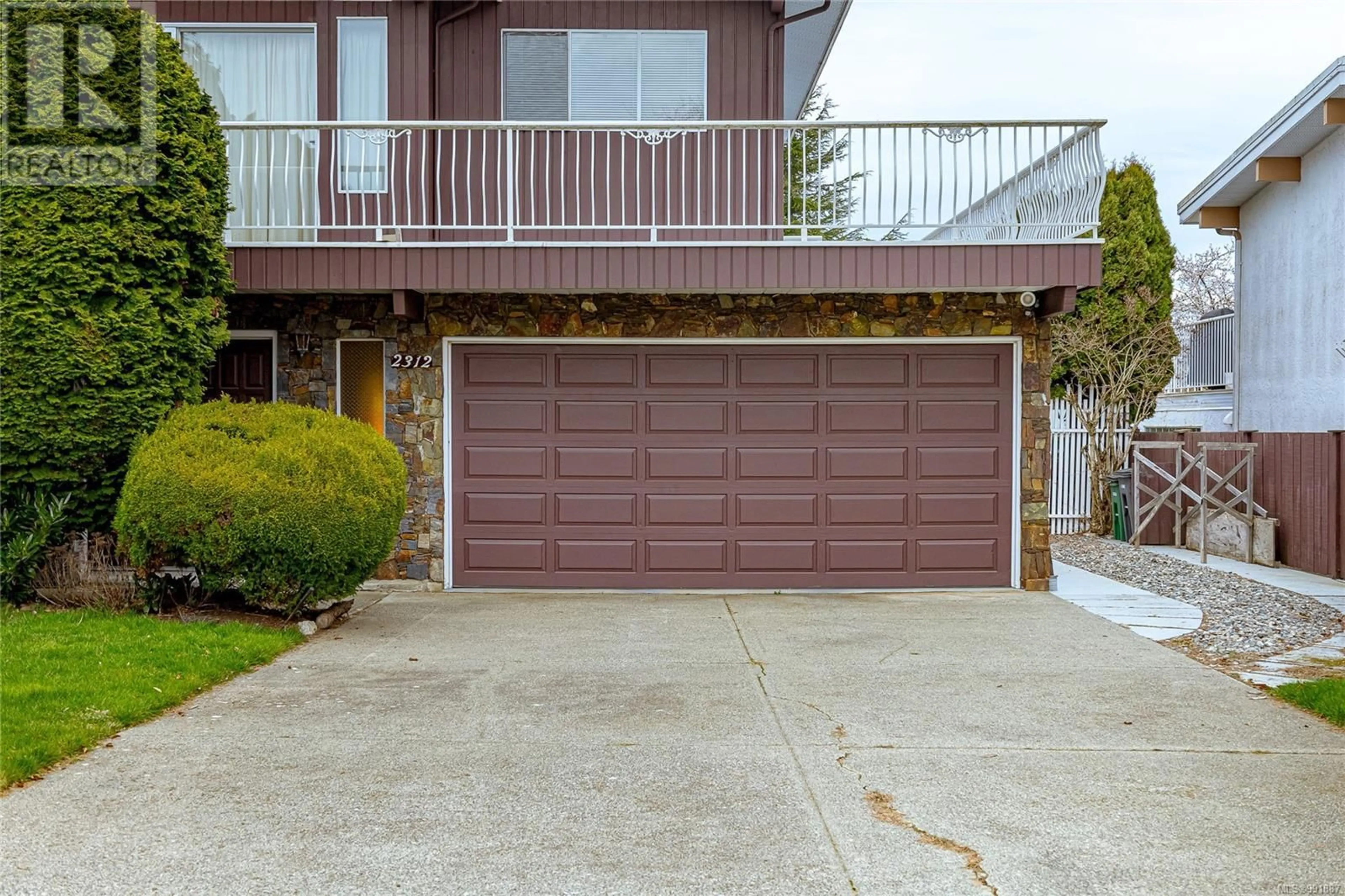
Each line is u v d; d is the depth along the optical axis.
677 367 10.43
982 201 9.88
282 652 7.33
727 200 10.31
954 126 9.76
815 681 6.61
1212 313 22.08
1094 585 10.80
